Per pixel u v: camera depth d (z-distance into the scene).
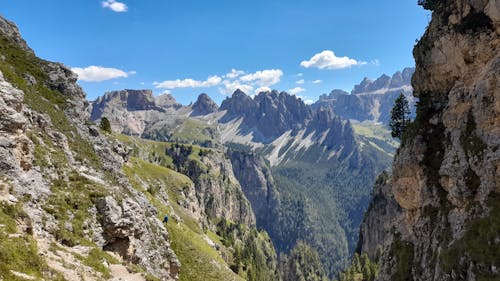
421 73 62.59
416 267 50.47
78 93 86.81
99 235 43.50
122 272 40.12
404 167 58.97
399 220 62.91
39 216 37.47
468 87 50.25
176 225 102.62
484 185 41.53
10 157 38.91
